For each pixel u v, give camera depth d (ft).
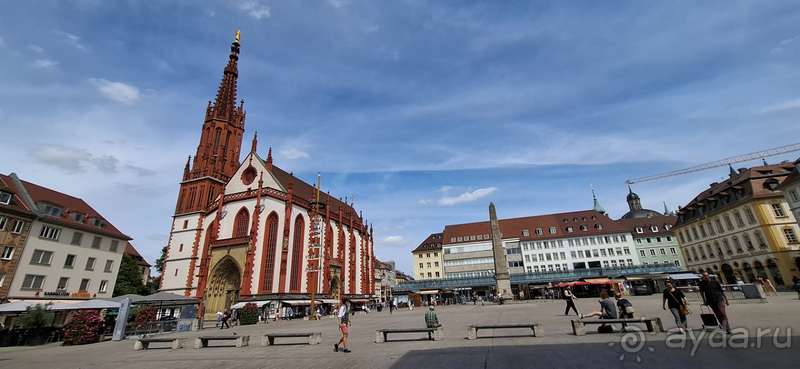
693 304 85.35
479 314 95.66
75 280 152.05
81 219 161.38
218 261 176.14
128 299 88.33
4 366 46.29
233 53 257.14
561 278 246.06
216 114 231.30
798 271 153.48
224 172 224.33
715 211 196.24
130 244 265.95
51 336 84.99
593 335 41.22
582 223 301.63
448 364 31.30
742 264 179.73
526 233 309.22
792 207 148.36
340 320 44.34
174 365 40.93
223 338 54.03
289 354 44.14
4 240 128.67
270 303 159.02
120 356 52.06
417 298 255.29
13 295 128.57
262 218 176.24
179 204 213.05
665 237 288.92
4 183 139.03
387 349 42.86
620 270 237.25
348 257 239.71
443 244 327.67
